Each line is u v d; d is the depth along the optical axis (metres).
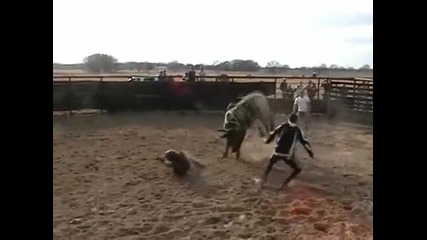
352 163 10.73
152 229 6.60
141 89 19.64
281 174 9.88
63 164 10.45
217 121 17.56
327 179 9.38
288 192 8.42
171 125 16.44
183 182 9.24
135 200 8.04
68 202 7.79
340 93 18.58
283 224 6.74
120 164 10.66
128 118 17.61
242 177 9.66
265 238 6.18
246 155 11.76
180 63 38.31
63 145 12.40
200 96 20.27
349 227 6.41
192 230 6.54
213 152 12.09
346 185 8.84
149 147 12.54
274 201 7.93
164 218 7.05
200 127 16.14
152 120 17.27
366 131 15.45
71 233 6.33
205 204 7.80
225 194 8.42
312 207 7.46
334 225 6.62
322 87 19.52
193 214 7.26
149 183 9.16
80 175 9.57
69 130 14.61
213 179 9.47
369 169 10.16
